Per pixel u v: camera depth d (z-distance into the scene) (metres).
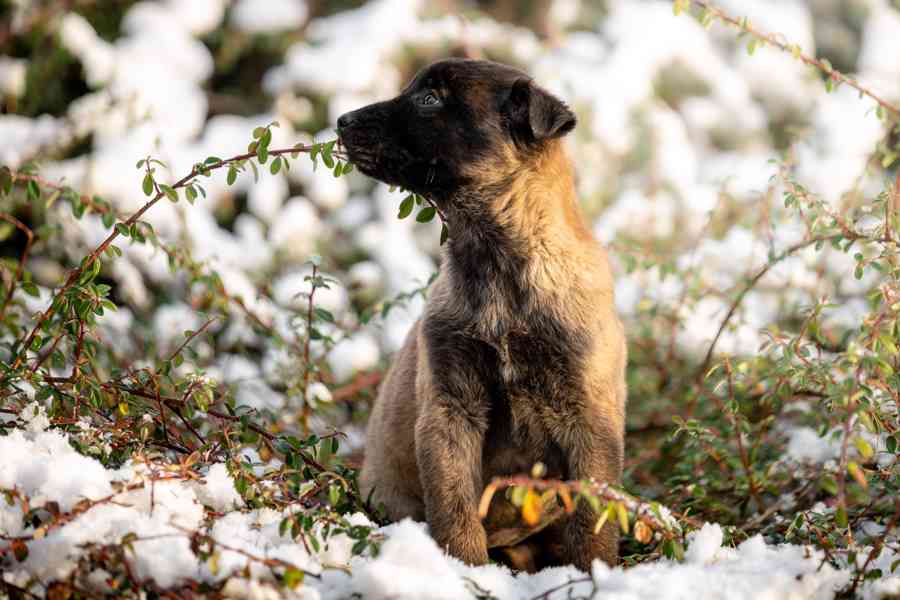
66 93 15.44
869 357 5.96
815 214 7.54
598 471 7.14
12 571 5.38
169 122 14.54
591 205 14.76
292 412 9.90
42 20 14.80
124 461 6.81
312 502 6.88
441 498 7.09
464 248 7.48
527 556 7.83
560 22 17.20
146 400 7.72
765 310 11.08
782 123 18.12
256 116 15.64
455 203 7.53
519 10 17.08
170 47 15.32
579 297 7.22
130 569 5.27
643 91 15.90
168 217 13.03
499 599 5.67
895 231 6.97
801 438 8.78
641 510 6.39
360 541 5.77
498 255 7.35
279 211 14.59
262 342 11.88
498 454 7.45
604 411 7.18
